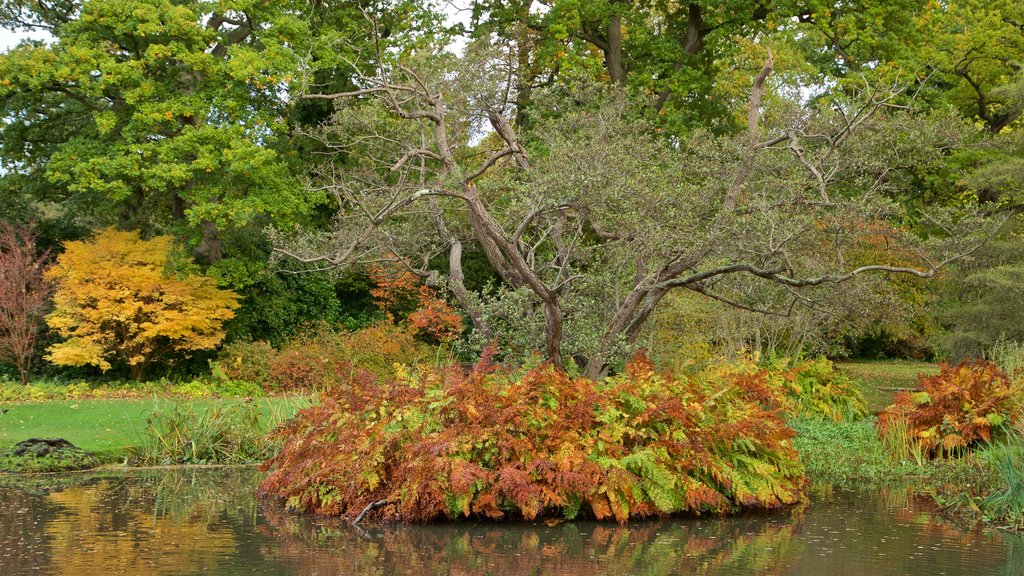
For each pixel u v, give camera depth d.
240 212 17.41
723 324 15.87
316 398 12.64
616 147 11.32
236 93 18.00
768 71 11.57
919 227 19.34
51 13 19.38
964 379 11.42
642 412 8.08
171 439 11.48
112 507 8.06
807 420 13.70
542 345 11.56
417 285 21.88
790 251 10.92
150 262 18.14
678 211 10.74
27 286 19.08
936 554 6.39
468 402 7.66
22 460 10.49
